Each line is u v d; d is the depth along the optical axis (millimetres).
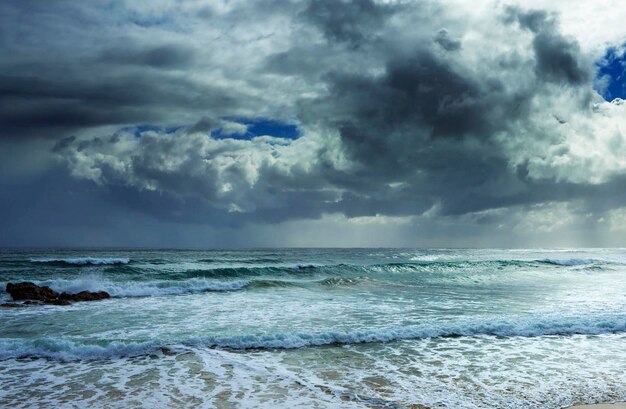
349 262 45469
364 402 6691
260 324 12508
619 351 9820
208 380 7648
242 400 6719
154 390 7148
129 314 14297
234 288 22000
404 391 7180
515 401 6801
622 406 6664
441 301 17516
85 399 6754
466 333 11414
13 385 7395
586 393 7172
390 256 67938
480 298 18516
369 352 9609
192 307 15836
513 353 9609
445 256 70188
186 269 29844
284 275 29672
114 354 9219
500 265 39812
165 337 10789
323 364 8672
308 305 16328
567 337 11125
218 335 10570
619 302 17359
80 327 12148
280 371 8172
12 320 13227
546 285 24672
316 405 6539
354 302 17156
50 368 8344
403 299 18156
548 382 7688
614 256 72500
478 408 6504
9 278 24875
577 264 43969
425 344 10352
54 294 18234
